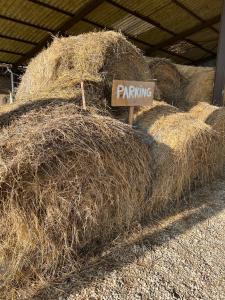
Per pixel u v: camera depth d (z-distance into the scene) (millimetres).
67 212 1882
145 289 1820
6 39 8500
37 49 9250
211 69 5250
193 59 12875
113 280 1879
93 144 2039
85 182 1977
